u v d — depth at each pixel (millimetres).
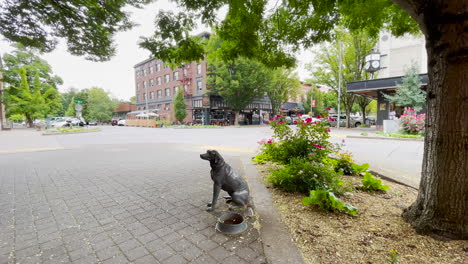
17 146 10836
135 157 7438
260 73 26688
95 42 5543
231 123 35219
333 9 3967
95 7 4547
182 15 3922
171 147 9984
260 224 2541
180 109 30609
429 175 2230
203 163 6406
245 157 6906
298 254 1946
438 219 2113
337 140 11703
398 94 15406
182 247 2186
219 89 28297
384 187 3363
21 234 2461
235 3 3574
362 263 1795
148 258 2018
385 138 11703
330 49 23328
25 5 4270
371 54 20141
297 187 3543
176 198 3572
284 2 4031
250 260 1953
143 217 2883
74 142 12617
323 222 2531
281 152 4773
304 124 4598
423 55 21531
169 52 4363
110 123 49969
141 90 46188
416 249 1953
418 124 12258
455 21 1898
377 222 2488
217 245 2207
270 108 40250
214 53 4883
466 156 1977
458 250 1893
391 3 3752
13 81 30781
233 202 3244
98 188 4113
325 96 48719
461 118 1966
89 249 2172
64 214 2992
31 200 3516
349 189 3457
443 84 2047
